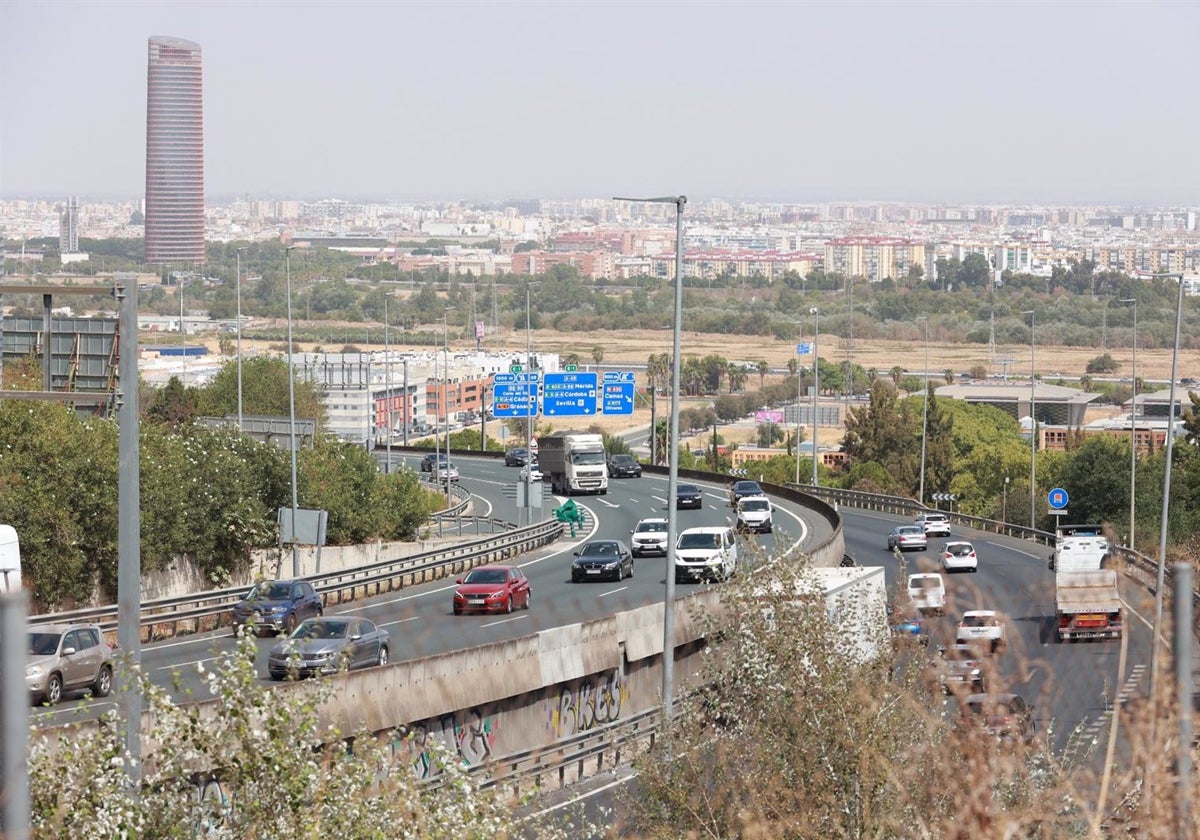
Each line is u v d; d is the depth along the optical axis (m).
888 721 31.06
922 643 32.44
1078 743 27.36
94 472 100.19
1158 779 18.88
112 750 27.67
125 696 30.17
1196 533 136.12
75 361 60.94
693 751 37.41
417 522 148.75
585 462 189.12
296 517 110.12
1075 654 36.66
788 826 31.50
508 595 97.44
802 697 34.81
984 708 23.52
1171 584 18.98
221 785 29.02
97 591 102.06
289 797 27.31
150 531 103.44
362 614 98.06
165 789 28.02
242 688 28.09
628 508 173.50
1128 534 146.00
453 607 98.19
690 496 170.75
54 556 97.06
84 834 26.58
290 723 28.16
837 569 59.00
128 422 39.66
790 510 172.00
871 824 30.09
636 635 68.00
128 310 40.03
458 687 56.28
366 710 51.47
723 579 44.66
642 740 58.19
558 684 62.81
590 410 193.00
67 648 66.19
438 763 30.45
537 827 38.03
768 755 34.03
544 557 135.00
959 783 22.38
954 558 117.19
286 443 145.50
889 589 56.22
